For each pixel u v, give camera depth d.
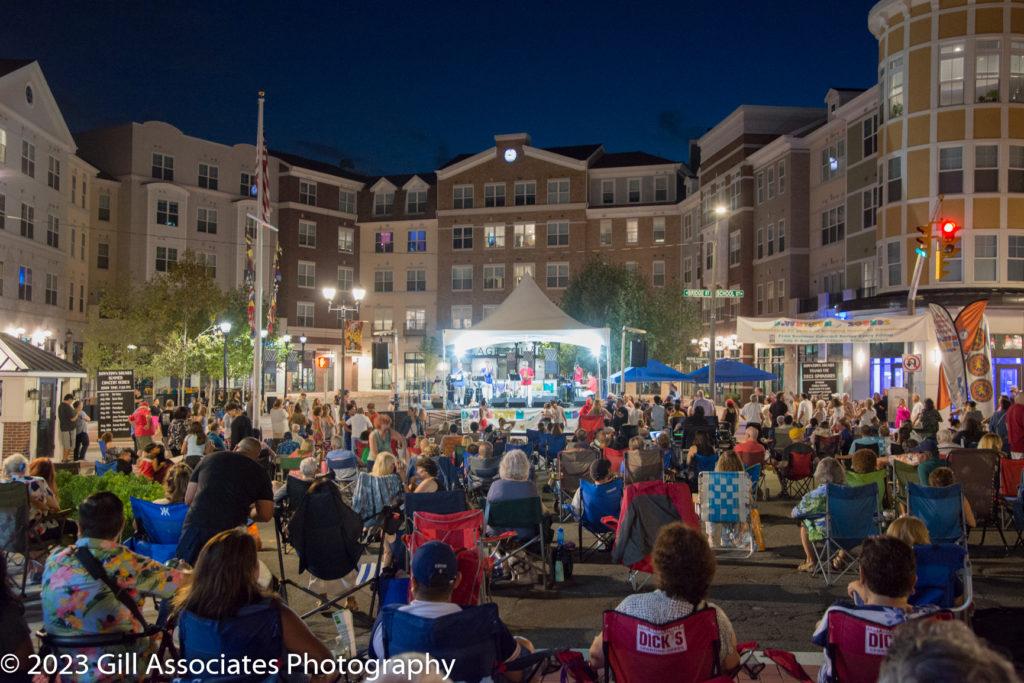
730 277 46.53
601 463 9.86
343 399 25.11
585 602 7.95
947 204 28.67
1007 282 28.02
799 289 40.03
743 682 5.50
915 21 29.59
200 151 55.34
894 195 30.28
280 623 3.72
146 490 9.48
